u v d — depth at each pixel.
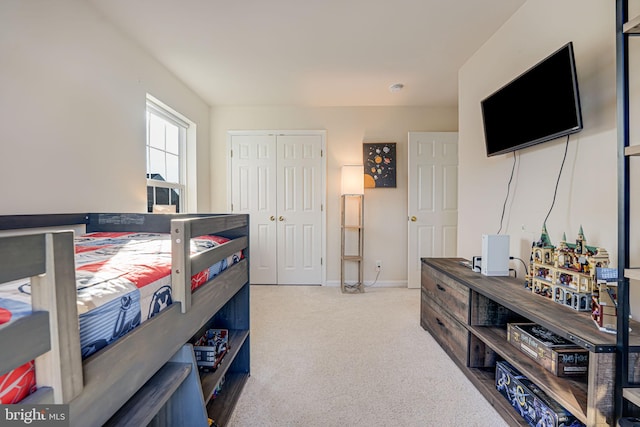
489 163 2.27
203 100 3.60
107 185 2.01
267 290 3.62
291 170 3.84
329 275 3.87
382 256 3.83
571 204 1.53
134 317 0.78
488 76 2.29
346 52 2.47
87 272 0.86
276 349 2.08
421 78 2.98
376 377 1.74
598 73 1.38
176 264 0.96
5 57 1.37
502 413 1.39
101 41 1.95
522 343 1.43
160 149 2.93
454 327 1.90
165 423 1.06
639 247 1.21
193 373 1.04
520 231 1.92
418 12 1.95
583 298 1.24
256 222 3.87
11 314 0.50
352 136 3.82
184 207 3.37
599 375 0.97
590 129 1.42
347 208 3.83
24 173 1.46
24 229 1.43
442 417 1.41
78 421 0.57
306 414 1.42
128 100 2.22
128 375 0.72
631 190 1.24
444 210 3.69
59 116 1.65
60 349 0.53
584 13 1.45
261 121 3.83
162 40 2.27
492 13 1.97
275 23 2.06
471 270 2.05
